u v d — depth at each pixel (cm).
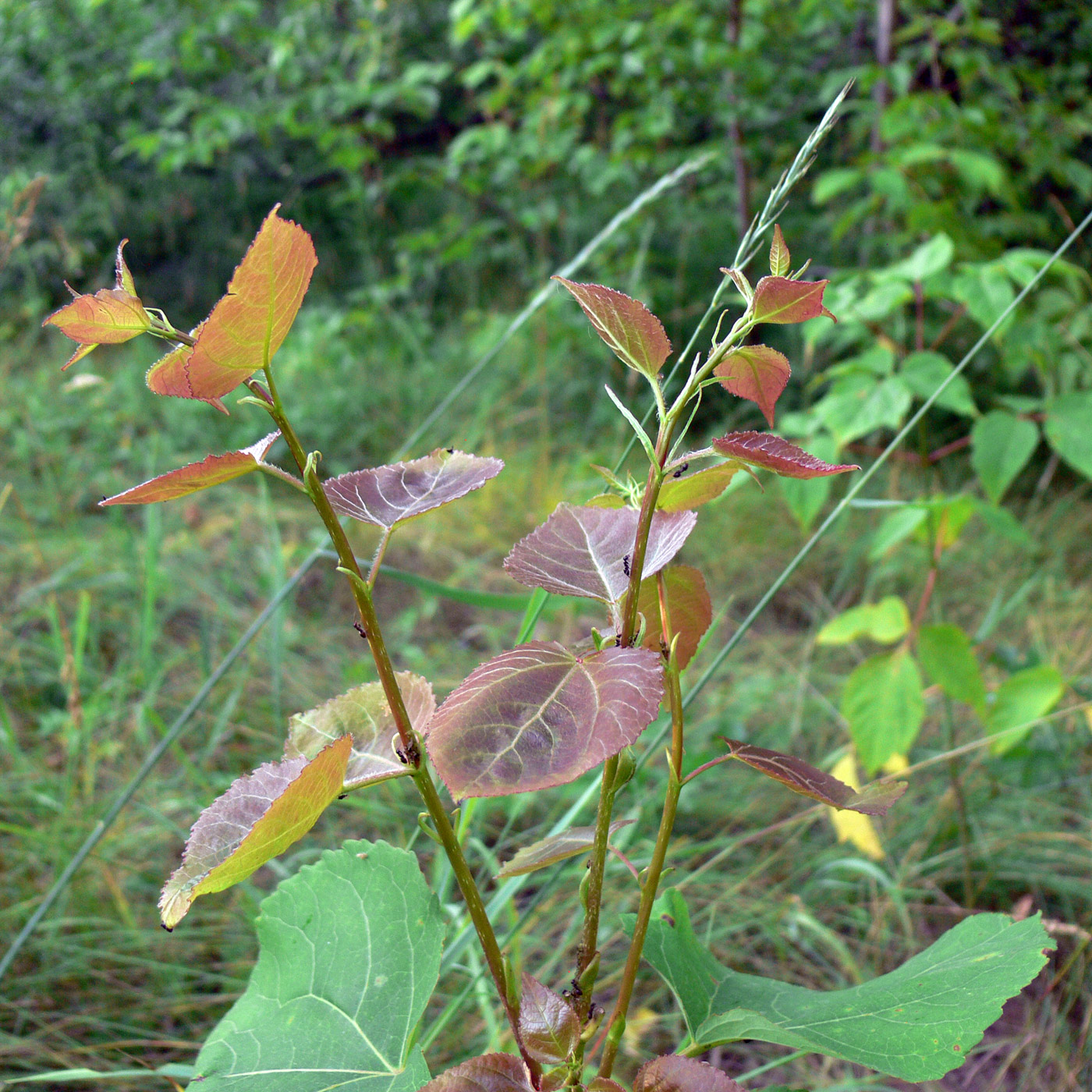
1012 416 98
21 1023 76
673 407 36
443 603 158
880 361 104
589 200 263
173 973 82
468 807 60
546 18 212
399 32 275
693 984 46
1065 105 207
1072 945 88
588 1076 62
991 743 92
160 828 99
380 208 269
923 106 165
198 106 240
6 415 196
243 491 187
